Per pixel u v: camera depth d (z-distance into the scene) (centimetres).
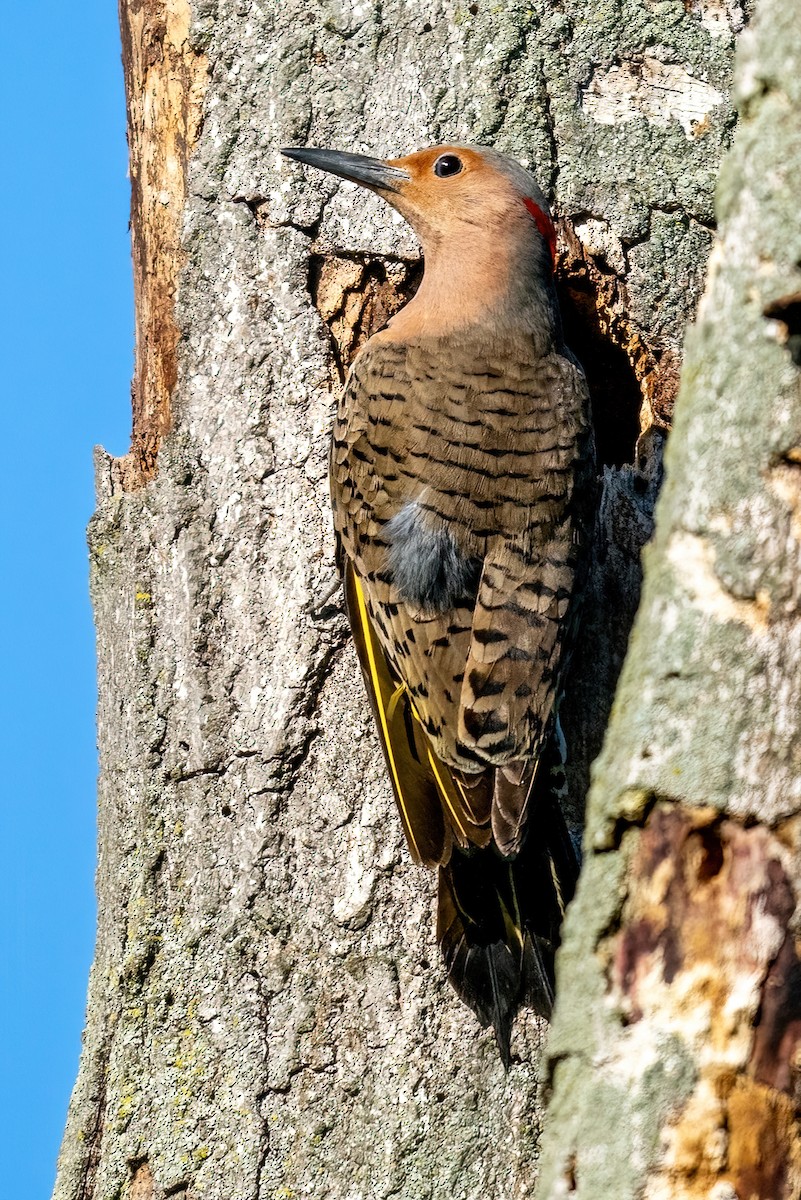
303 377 929
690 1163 561
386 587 895
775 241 579
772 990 568
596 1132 571
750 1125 562
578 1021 588
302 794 874
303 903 857
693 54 989
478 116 966
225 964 855
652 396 963
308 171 949
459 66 969
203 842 877
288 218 943
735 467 583
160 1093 848
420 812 846
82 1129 874
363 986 838
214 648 901
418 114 965
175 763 895
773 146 582
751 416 583
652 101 982
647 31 986
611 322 975
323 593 898
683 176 973
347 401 929
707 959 573
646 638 598
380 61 966
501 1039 822
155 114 979
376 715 873
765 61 585
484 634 871
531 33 975
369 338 978
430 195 952
